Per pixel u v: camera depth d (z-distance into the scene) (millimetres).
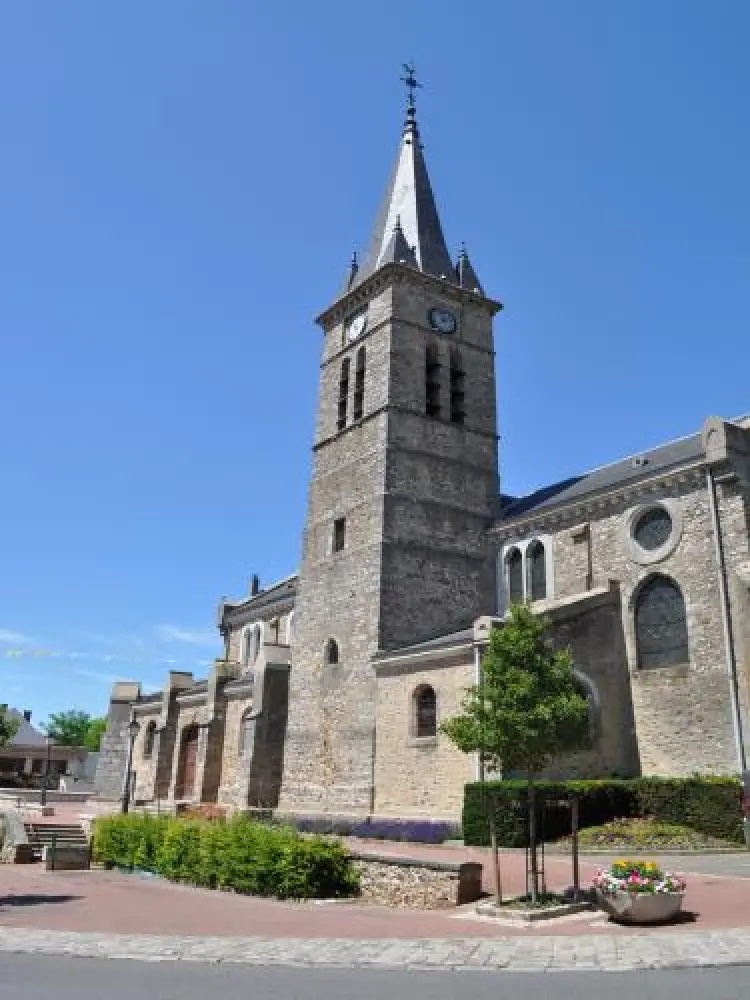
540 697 15258
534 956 10672
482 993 8742
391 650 30703
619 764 26016
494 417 37625
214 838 20547
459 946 11414
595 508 29750
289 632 42594
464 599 33469
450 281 39000
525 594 32094
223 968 10430
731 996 8359
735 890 14977
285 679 35438
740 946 10812
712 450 25781
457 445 35875
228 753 38562
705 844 20203
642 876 13141
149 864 23484
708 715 24562
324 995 8711
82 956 11289
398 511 33125
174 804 39062
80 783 67625
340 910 16078
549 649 16344
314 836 20062
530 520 32344
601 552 29141
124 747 49219
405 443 34344
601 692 26375
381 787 28531
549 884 16500
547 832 21219
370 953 11094
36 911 16000
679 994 8492
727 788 21078
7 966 10570
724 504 25562
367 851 18938
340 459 36531
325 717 32250
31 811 41031
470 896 16141
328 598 34250
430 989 8984
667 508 27219
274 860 18453
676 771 25000
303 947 11586
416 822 25438
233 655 48469
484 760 15734
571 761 24953
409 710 28281
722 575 24969
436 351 37031
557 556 30875
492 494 36062
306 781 32219
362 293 38438
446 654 27141
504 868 18484
